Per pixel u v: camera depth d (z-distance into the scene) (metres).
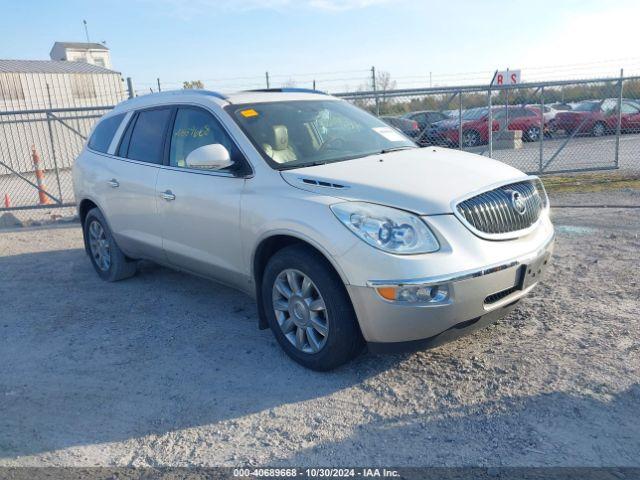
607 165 12.95
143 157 5.46
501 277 3.62
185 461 3.14
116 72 26.64
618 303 4.84
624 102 19.81
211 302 5.59
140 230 5.52
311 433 3.32
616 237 6.89
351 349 3.79
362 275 3.49
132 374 4.16
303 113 4.95
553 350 4.07
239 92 5.11
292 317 4.02
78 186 6.44
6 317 5.47
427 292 3.41
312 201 3.81
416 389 3.70
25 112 10.80
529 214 4.00
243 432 3.38
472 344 4.25
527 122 17.44
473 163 4.33
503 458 2.98
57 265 7.30
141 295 5.90
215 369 4.16
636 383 3.57
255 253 4.19
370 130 5.14
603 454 2.96
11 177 17.05
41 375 4.23
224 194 4.42
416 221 3.52
